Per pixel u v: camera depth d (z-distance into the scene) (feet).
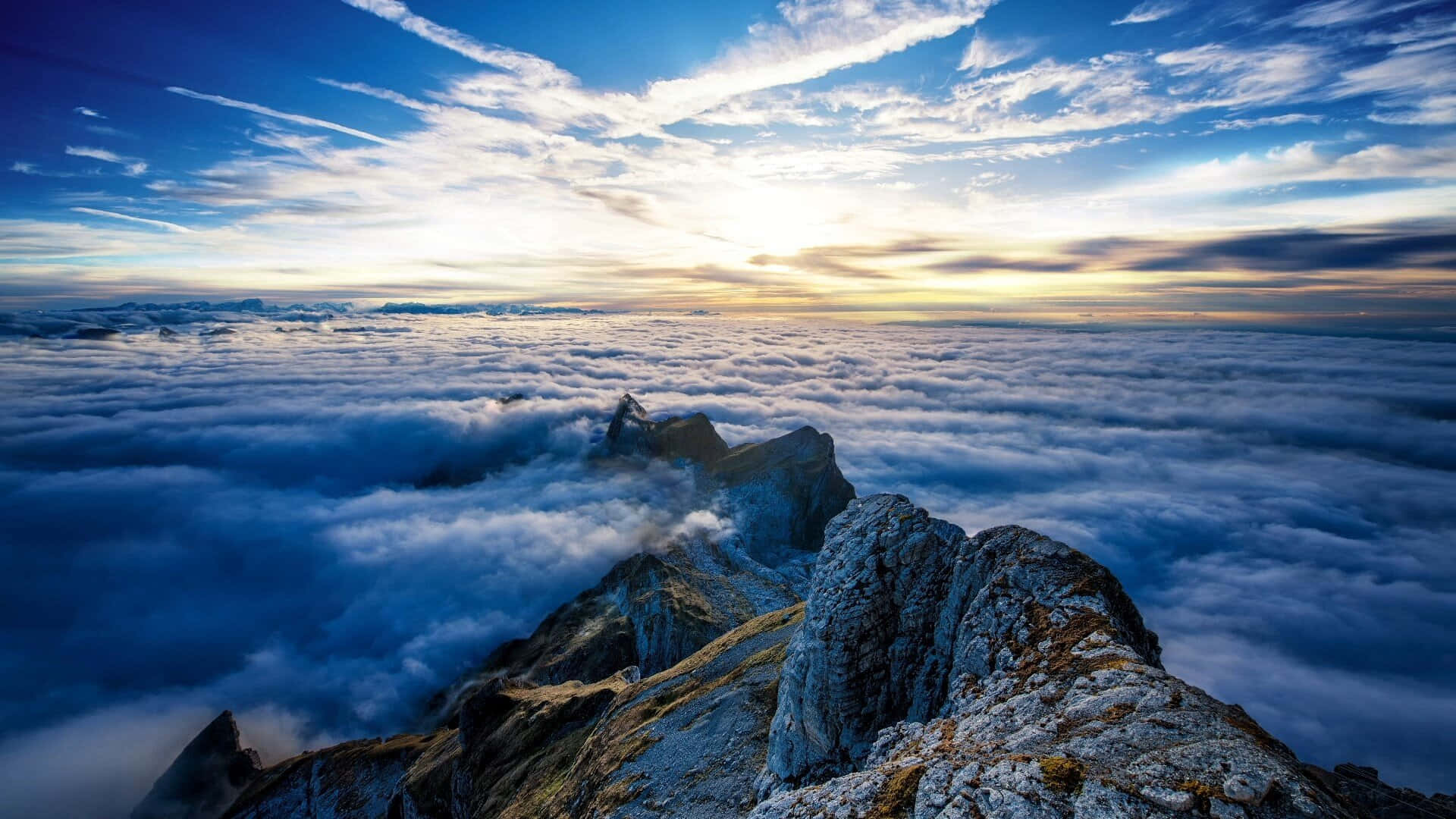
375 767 412.36
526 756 255.50
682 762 163.84
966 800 58.23
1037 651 88.53
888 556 129.49
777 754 131.85
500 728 285.02
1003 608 100.53
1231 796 48.49
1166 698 65.87
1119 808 50.78
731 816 132.46
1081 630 87.66
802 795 76.59
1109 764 57.16
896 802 65.16
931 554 127.44
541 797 212.84
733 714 176.96
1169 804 49.78
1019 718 75.00
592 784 179.42
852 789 71.56
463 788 266.36
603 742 204.44
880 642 122.21
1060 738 65.87
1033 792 55.52
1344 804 50.98
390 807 325.83
